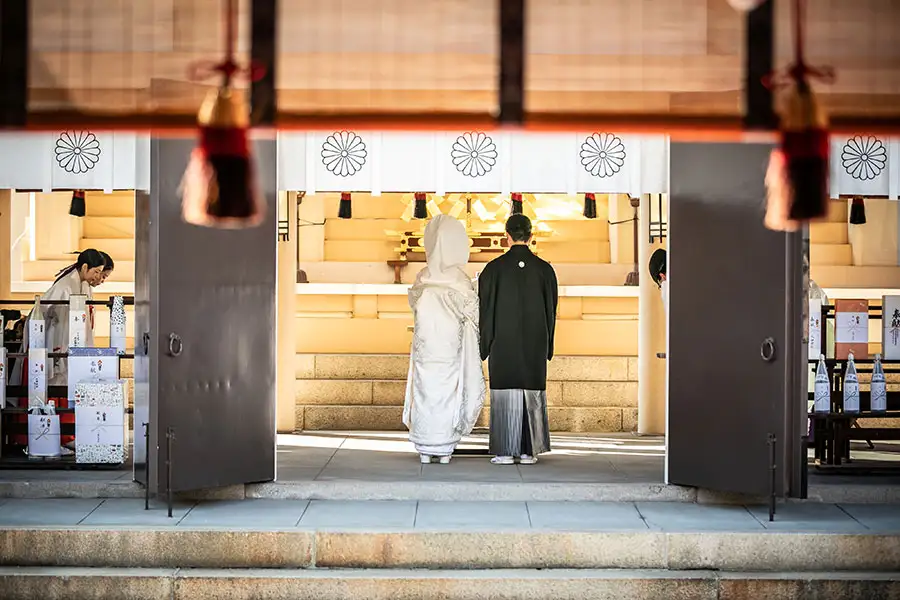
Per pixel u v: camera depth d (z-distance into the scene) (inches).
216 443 308.7
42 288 495.2
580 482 326.3
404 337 476.7
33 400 346.6
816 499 320.2
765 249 297.7
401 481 326.6
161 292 297.9
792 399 293.3
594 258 505.4
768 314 297.3
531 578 273.9
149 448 299.4
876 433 352.5
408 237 502.0
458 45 158.2
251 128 158.1
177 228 300.4
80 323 350.9
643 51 158.4
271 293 319.0
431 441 361.4
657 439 431.5
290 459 369.1
